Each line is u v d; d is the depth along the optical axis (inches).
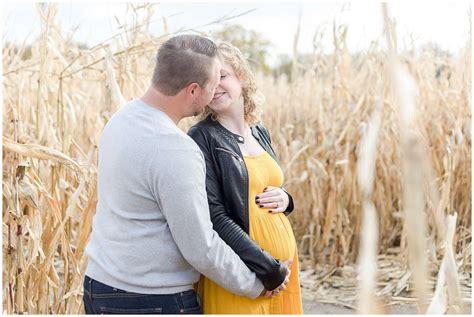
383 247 168.1
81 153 102.7
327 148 165.0
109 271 63.1
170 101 64.7
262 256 68.6
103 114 91.7
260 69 256.1
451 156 145.6
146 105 65.1
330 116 171.2
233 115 76.7
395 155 166.4
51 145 100.3
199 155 63.6
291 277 79.5
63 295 90.2
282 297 78.5
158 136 61.7
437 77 189.9
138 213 62.6
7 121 100.8
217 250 64.0
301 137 187.2
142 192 61.9
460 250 149.6
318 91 186.4
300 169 179.2
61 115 105.0
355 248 163.6
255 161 75.9
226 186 71.6
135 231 62.6
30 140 99.8
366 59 169.0
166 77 63.7
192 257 62.4
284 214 80.4
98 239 65.5
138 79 117.5
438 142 169.5
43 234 90.4
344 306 131.6
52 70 124.5
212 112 76.5
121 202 62.9
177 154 61.2
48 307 89.5
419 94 165.5
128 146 62.3
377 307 22.7
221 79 73.9
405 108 19.4
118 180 62.7
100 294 64.0
